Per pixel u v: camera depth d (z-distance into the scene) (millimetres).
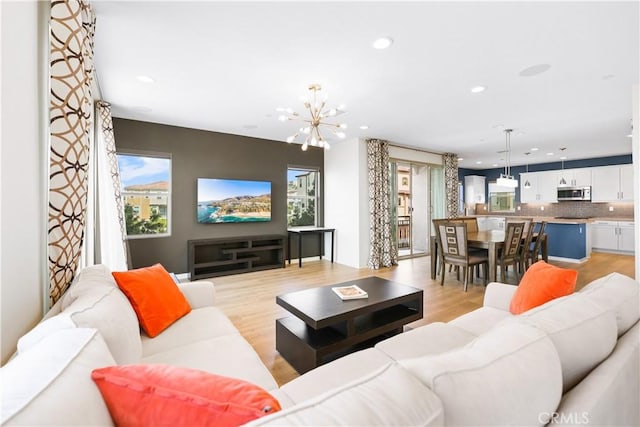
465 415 588
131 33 2182
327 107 3803
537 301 1750
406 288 2658
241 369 1386
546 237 5371
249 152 5527
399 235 7684
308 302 2277
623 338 1039
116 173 3506
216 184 5090
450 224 4117
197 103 3686
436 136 5488
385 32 2189
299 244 5602
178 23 2070
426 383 613
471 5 1889
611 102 3650
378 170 5688
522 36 2242
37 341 945
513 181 5473
